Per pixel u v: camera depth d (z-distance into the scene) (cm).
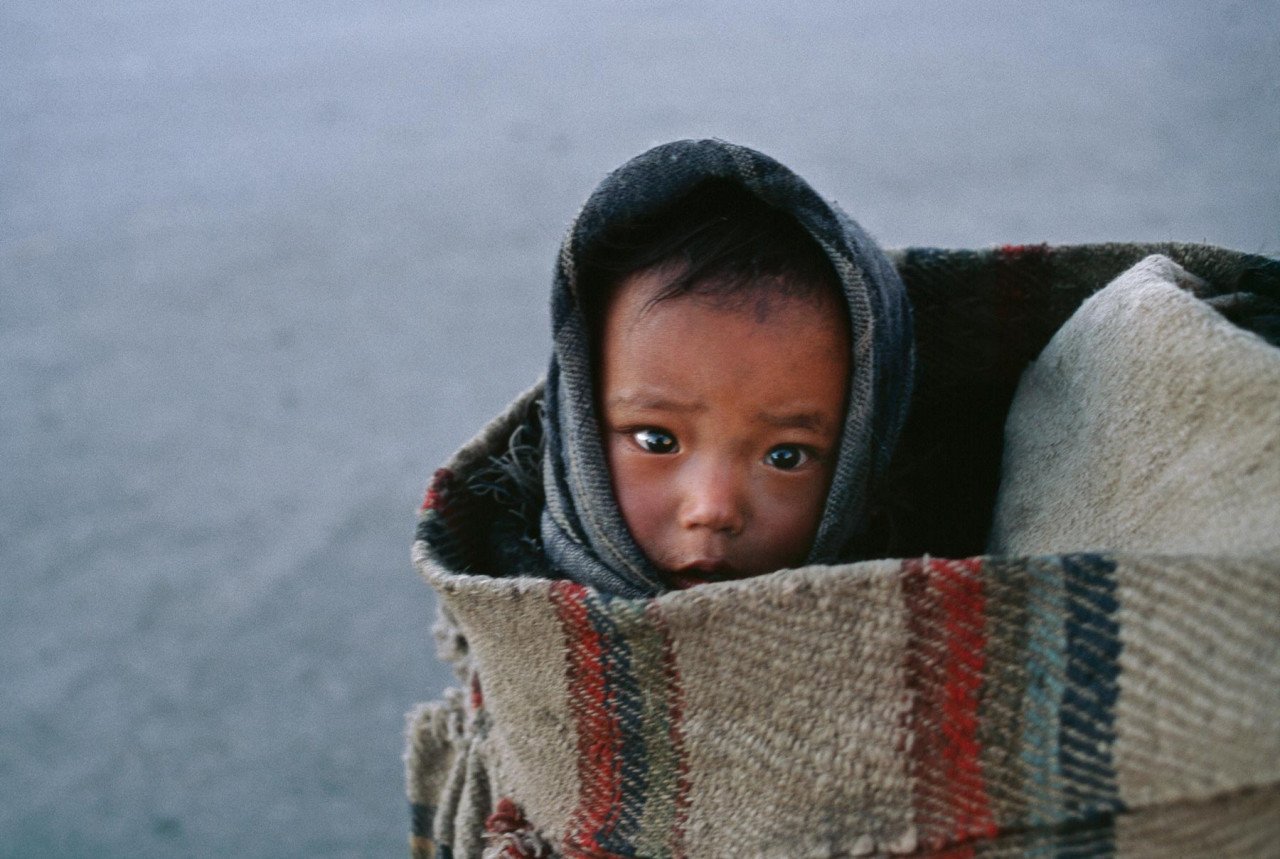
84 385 342
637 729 62
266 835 206
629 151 441
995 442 95
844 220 79
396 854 201
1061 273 88
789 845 58
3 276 407
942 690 55
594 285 79
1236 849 49
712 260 75
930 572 54
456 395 321
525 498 85
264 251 407
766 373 75
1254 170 351
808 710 57
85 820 211
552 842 67
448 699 87
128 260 412
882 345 77
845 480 77
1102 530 63
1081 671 52
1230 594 49
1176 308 63
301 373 338
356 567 265
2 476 305
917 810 55
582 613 62
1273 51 432
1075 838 52
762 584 58
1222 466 57
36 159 498
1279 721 47
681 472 77
